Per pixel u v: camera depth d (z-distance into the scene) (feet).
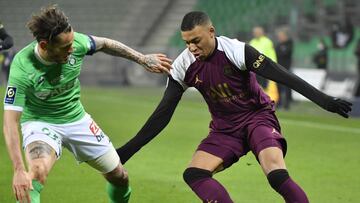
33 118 58.85
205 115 181.68
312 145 127.54
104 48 60.08
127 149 61.16
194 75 59.52
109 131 144.97
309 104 214.69
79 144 60.44
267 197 82.48
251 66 57.57
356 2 263.08
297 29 263.90
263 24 282.77
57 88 57.21
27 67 54.85
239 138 60.34
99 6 342.03
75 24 342.03
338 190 87.15
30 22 52.54
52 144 57.26
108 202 79.51
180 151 118.73
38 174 54.44
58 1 349.82
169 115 60.49
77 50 57.31
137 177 94.63
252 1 295.28
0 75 242.99
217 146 59.82
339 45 236.02
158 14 324.80
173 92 60.44
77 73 58.13
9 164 103.30
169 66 60.44
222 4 307.17
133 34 323.78
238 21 295.48
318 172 99.81
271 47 191.62
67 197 81.66
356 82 207.10
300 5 273.54
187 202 79.71
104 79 302.25
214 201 55.62
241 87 59.36
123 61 297.74
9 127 52.95
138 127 153.28
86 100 222.89
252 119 60.18
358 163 107.76
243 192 85.20
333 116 180.75
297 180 93.76
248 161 107.14
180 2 325.42
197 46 57.36
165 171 99.66
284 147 59.88
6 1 354.74
